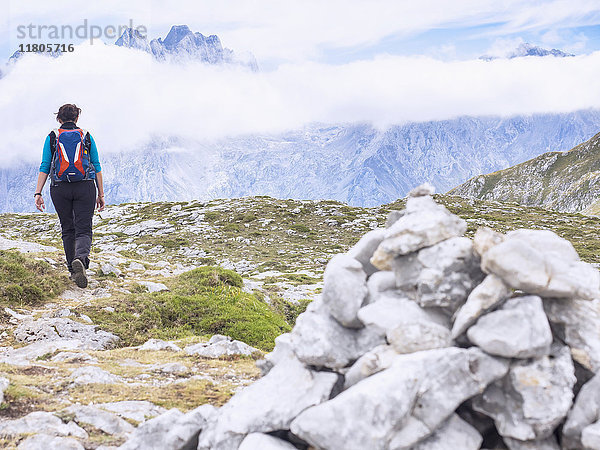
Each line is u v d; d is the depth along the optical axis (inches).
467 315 187.8
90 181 517.0
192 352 479.2
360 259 244.1
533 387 172.7
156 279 885.8
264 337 670.5
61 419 261.9
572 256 200.4
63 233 539.8
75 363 401.7
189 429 207.6
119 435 257.3
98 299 674.2
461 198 4092.0
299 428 173.2
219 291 793.6
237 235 2726.4
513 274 181.8
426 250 206.8
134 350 481.1
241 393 215.8
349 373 197.3
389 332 196.9
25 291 640.4
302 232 2807.6
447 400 171.8
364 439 160.9
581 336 184.1
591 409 169.5
